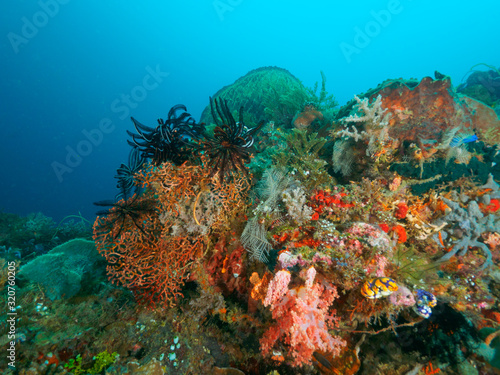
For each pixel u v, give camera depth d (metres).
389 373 3.03
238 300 4.08
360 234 3.38
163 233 3.94
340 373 3.06
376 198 4.07
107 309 4.21
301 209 3.71
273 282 2.73
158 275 3.91
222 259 4.01
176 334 3.71
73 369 3.16
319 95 8.22
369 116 4.57
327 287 3.00
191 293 4.33
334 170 5.09
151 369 3.06
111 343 3.51
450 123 4.48
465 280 3.50
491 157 4.39
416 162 4.38
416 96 4.64
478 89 7.32
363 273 2.96
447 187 4.27
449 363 2.91
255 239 3.63
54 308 3.89
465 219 3.77
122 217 3.94
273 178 4.24
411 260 3.47
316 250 3.25
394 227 3.81
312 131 6.77
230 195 4.11
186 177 4.02
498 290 3.47
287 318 2.81
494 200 4.00
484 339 2.88
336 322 3.01
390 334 3.32
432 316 3.22
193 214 3.88
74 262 5.17
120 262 4.17
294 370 3.31
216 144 3.56
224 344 3.71
